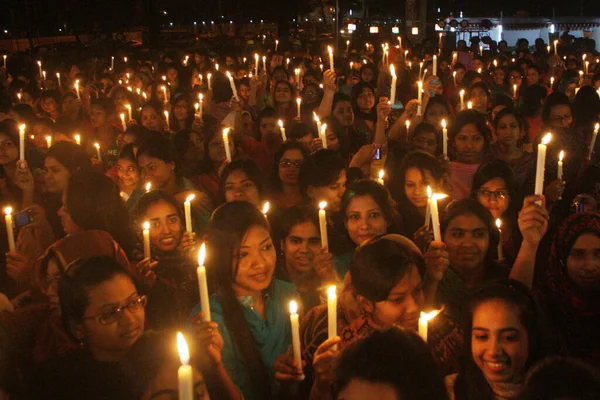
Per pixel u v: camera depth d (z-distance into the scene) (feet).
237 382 10.67
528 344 9.21
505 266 13.26
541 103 29.76
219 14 139.44
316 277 13.38
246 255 11.07
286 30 104.99
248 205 11.35
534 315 9.29
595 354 10.99
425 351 6.81
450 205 12.91
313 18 170.19
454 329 10.43
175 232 14.35
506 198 15.62
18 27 126.31
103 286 9.65
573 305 11.25
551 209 16.22
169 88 40.04
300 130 23.12
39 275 12.09
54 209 18.06
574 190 17.31
